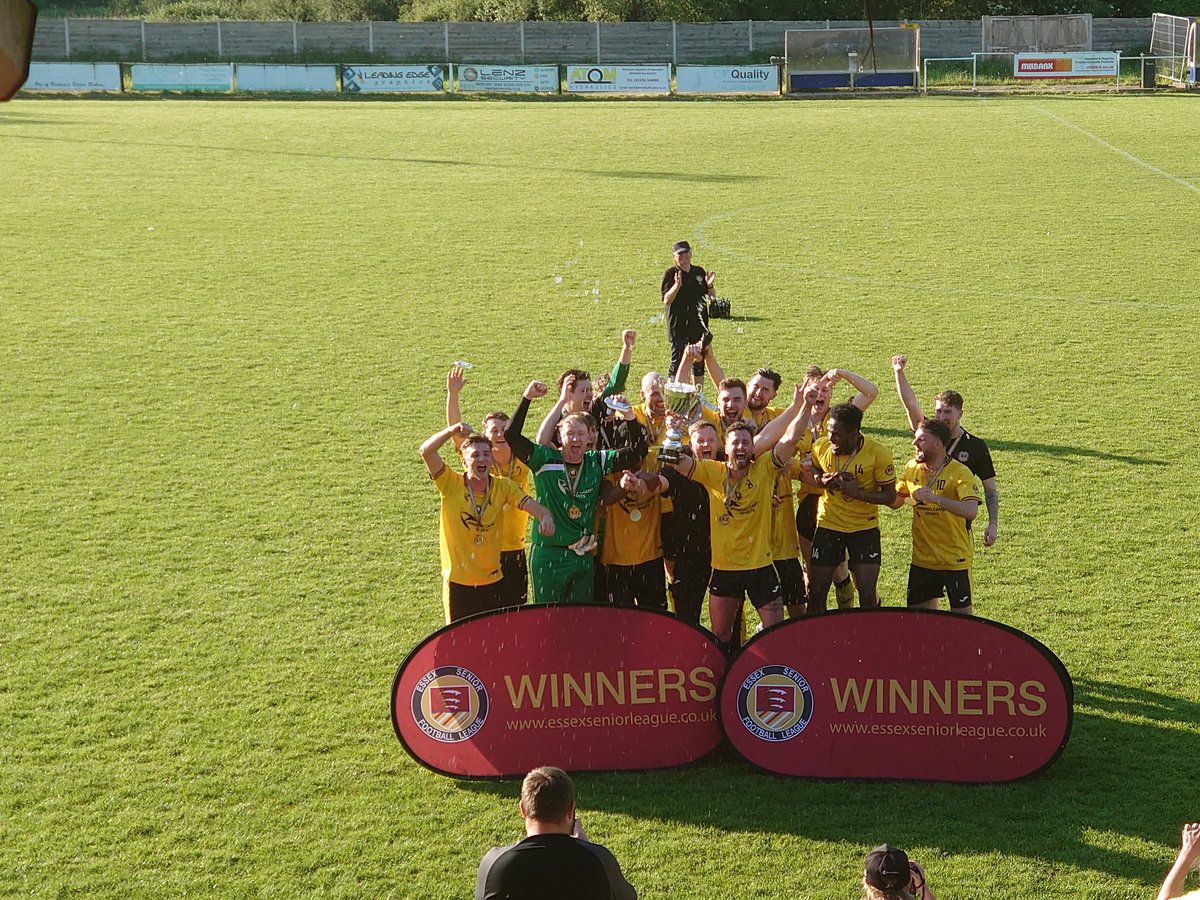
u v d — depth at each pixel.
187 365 16.38
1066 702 7.04
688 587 7.88
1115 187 30.75
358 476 12.41
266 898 6.09
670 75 56.44
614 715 7.26
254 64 57.41
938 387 15.40
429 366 16.38
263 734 7.66
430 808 6.92
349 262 22.91
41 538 10.81
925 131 41.72
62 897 6.07
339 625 9.20
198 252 23.55
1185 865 4.73
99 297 20.06
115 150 36.56
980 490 11.95
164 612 9.38
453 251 23.89
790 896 6.12
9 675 8.35
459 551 7.71
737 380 8.48
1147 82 55.16
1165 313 19.17
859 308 19.64
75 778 7.12
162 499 11.76
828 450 8.16
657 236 25.56
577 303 19.94
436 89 56.34
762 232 25.98
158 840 6.55
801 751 7.18
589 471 7.66
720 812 6.85
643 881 6.23
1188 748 7.42
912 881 4.97
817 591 8.31
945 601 9.48
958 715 7.10
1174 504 11.54
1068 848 6.45
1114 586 9.77
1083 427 13.84
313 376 15.91
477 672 7.16
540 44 62.94
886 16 62.09
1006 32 59.38
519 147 38.62
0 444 13.29
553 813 4.74
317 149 37.72
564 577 7.68
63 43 60.34
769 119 45.66
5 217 26.44
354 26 62.25
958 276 21.94
